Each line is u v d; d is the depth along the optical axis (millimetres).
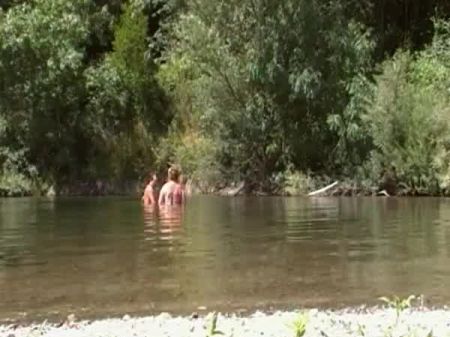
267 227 13219
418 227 13164
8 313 6875
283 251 10227
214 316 3809
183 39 25844
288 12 24266
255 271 8734
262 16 24297
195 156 26125
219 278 8352
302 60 24297
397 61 23625
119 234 12188
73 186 26578
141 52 27906
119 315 6812
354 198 21969
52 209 18000
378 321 6539
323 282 8133
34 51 25625
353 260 9453
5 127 25891
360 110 23547
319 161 24844
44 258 9703
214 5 24719
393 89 23000
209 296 7527
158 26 30625
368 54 24641
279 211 16969
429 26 28938
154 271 8750
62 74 26078
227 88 24938
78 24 26578
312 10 24281
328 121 23750
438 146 22281
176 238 11609
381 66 24484
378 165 23078
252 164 25281
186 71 27875
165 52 28859
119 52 27766
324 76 24391
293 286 7949
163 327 6363
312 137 24688
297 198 22375
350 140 23812
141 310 6984
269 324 6406
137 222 14266
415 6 29281
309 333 6113
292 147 24828
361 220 14547
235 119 24938
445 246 10664
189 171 26219
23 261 9477
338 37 24359
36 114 26219
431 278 8305
